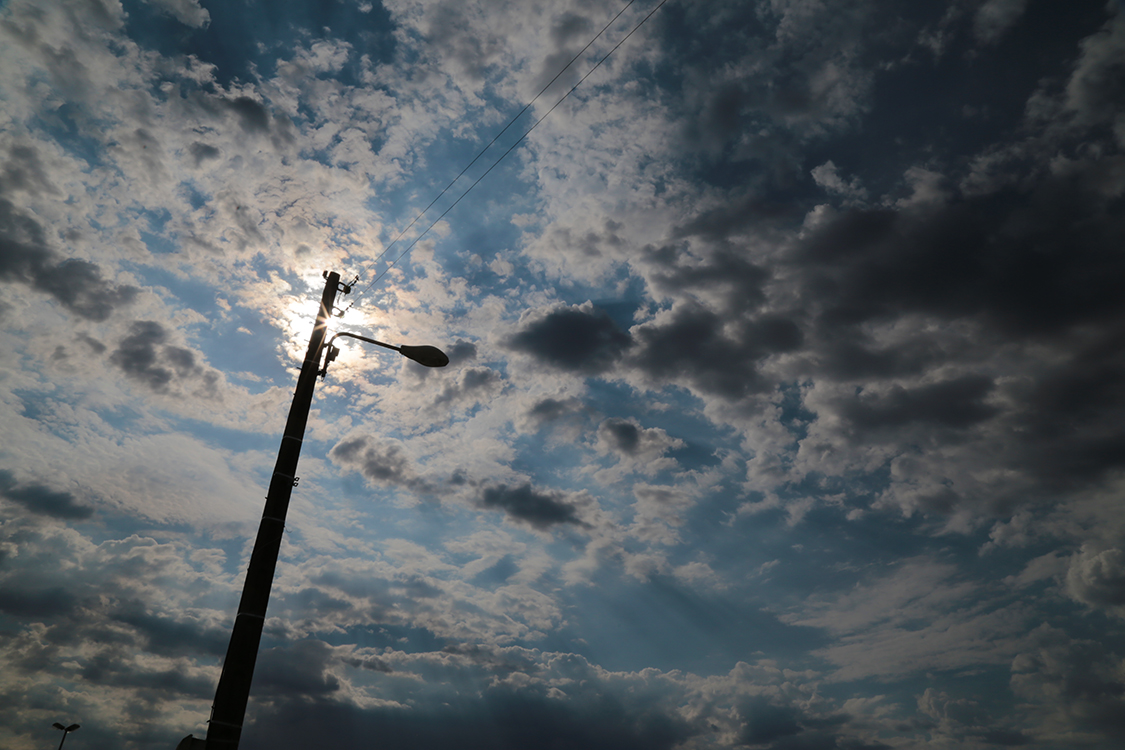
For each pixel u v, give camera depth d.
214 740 8.08
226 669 8.50
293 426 10.41
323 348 11.30
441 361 11.86
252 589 9.02
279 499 9.76
